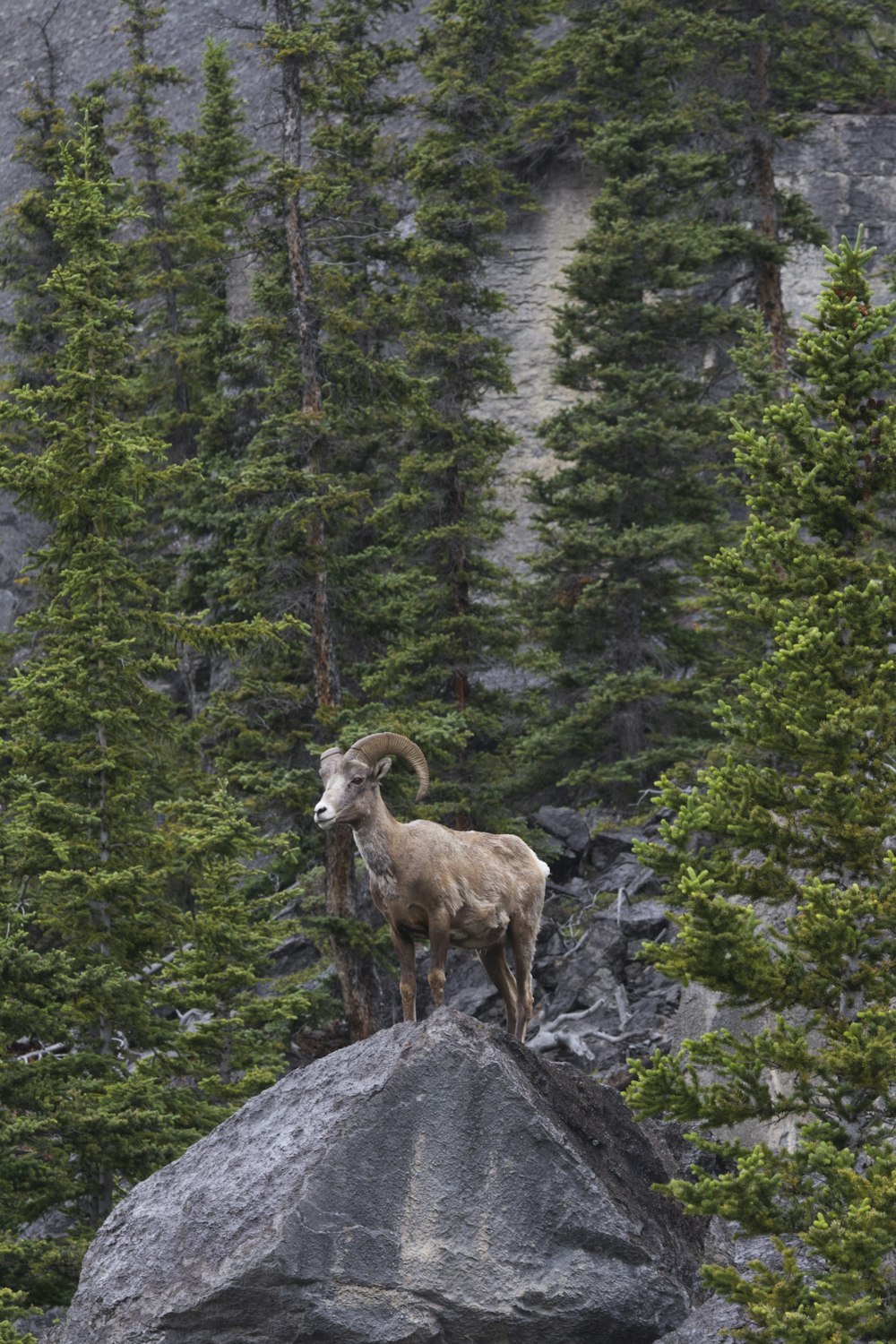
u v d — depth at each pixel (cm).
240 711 7094
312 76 7662
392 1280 3428
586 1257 3506
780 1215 3111
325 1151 3494
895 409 3678
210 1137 3831
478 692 8219
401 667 7619
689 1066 3303
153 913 5359
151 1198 3778
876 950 3350
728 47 9962
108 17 19088
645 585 8969
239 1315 3444
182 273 10688
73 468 5844
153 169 11369
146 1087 4744
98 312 6025
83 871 5241
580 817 8488
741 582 3741
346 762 3631
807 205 10038
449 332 8750
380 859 3644
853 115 12838
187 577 8262
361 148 8806
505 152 12588
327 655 7056
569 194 12681
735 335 9644
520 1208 3500
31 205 10562
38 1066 4778
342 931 6481
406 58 9525
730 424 8594
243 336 7812
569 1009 6894
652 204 9762
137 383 10744
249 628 5934
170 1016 7088
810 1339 2812
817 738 3381
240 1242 3481
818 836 3509
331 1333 3403
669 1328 3519
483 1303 3428
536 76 11588
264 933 5481
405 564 8238
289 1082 3794
